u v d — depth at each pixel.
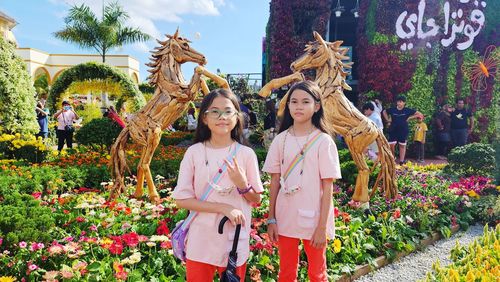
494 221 5.61
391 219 4.76
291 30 12.97
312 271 2.70
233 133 2.42
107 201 4.80
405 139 10.34
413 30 12.71
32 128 9.69
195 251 2.25
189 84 5.03
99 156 8.63
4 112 9.03
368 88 13.09
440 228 5.03
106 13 22.92
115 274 2.87
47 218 3.56
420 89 12.82
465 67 13.26
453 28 12.99
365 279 3.81
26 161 8.18
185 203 2.26
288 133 2.84
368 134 5.04
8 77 9.01
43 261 3.12
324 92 5.04
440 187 6.77
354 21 15.78
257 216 4.55
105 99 21.17
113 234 3.79
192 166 2.34
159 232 3.66
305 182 2.66
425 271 4.04
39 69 30.12
